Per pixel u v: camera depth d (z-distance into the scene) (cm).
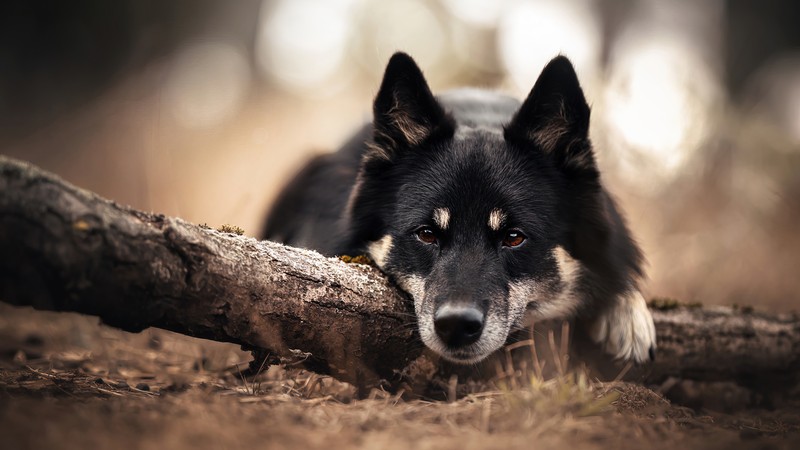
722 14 4031
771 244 1731
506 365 863
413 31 4384
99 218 565
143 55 2736
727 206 1848
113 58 3150
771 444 633
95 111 2200
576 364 943
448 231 868
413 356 809
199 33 3853
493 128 1012
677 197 1803
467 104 1138
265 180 1956
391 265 892
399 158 952
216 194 2045
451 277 818
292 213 1259
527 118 930
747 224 1798
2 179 535
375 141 962
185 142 2583
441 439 575
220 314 642
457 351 794
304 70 4750
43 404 598
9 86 2934
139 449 509
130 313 598
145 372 884
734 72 3869
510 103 1182
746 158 1972
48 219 543
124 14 3253
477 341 795
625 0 4231
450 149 929
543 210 894
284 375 827
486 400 703
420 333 802
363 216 950
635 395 774
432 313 794
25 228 536
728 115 2052
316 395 781
